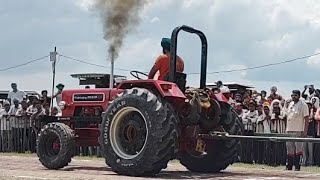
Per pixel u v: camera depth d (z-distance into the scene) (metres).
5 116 15.71
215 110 8.92
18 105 15.81
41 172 8.14
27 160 11.20
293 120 11.41
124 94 8.27
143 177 7.91
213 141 9.24
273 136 9.11
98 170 8.98
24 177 6.98
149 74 8.95
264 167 11.35
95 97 9.30
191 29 8.84
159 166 7.91
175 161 12.07
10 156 12.91
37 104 15.00
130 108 8.16
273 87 13.60
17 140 15.50
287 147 11.20
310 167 11.98
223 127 9.25
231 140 9.21
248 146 12.53
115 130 8.35
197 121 8.61
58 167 9.08
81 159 12.01
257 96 14.30
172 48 8.55
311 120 12.46
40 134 9.27
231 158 9.30
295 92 11.48
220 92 9.40
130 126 8.28
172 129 7.91
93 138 9.24
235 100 13.68
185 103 8.48
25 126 15.37
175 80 8.68
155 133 7.85
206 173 9.12
